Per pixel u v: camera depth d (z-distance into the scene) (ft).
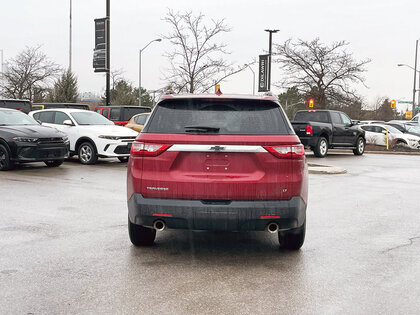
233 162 15.40
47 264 15.98
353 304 12.81
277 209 15.38
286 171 15.51
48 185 33.65
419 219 24.48
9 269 15.39
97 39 94.53
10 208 25.41
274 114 16.11
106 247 18.24
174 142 15.38
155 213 15.48
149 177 15.55
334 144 67.46
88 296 13.15
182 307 12.46
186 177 15.37
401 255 17.72
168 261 16.60
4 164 41.27
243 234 20.92
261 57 105.81
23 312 12.01
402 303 12.91
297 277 15.05
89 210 25.17
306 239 19.99
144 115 62.49
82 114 51.24
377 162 59.77
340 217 24.75
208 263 16.43
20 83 164.25
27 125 43.68
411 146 85.20
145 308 12.35
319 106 142.00
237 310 12.30
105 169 44.32
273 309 12.40
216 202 15.34
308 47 141.59
